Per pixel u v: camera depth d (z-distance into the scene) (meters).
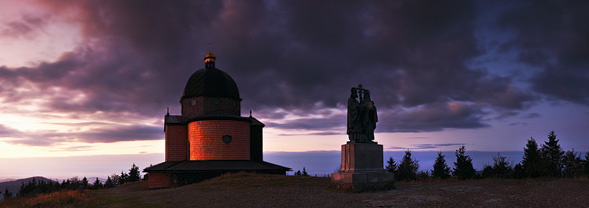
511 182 21.78
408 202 16.30
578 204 14.02
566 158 50.56
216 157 41.69
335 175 21.95
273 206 17.00
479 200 15.89
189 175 39.91
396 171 47.09
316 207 16.17
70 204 24.41
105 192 36.50
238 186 25.23
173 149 46.81
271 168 41.75
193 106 46.34
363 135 22.20
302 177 29.83
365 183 20.50
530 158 34.16
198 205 19.03
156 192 27.05
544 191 17.48
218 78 47.28
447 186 21.59
